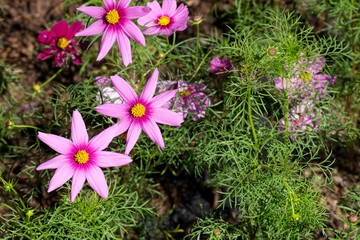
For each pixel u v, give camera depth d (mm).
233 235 640
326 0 772
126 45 584
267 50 575
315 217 590
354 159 766
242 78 618
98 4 741
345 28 765
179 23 649
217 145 663
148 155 688
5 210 714
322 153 761
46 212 606
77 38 779
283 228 585
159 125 691
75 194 545
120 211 624
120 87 567
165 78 796
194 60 758
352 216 563
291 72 614
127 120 567
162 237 742
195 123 708
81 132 557
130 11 584
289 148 637
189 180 775
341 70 776
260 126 676
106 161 558
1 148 764
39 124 788
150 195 768
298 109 668
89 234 613
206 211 753
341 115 700
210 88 745
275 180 606
